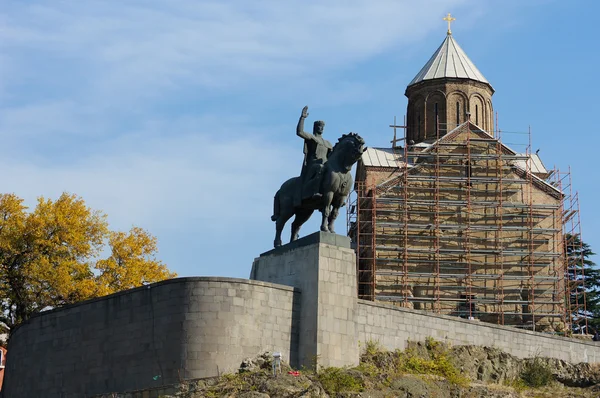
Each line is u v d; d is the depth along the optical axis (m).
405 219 88.19
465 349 56.78
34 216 68.19
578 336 83.69
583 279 90.38
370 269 88.19
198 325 45.78
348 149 48.69
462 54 99.94
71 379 50.59
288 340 47.47
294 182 50.50
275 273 50.09
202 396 44.19
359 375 47.25
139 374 47.03
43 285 67.12
